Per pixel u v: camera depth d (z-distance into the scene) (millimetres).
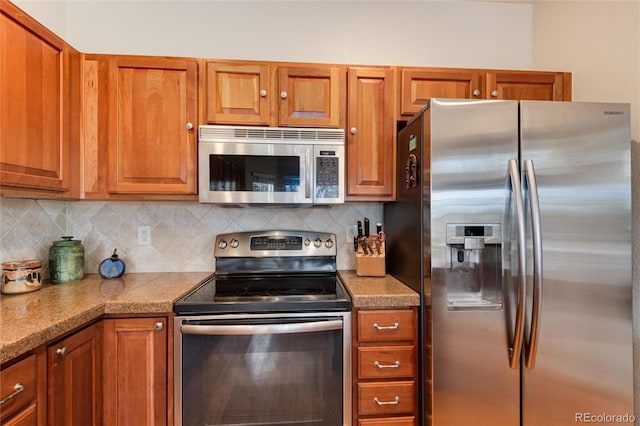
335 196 1557
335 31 1932
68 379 1026
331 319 1287
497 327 1249
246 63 1586
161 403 1217
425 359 1293
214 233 1888
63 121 1404
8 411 823
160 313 1231
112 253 1829
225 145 1520
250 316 1258
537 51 1972
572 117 1257
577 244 1244
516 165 1225
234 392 1248
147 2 1840
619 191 1259
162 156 1542
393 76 1650
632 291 1341
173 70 1547
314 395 1274
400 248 1600
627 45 1446
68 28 1786
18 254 1472
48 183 1318
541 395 1250
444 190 1244
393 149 1649
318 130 1560
